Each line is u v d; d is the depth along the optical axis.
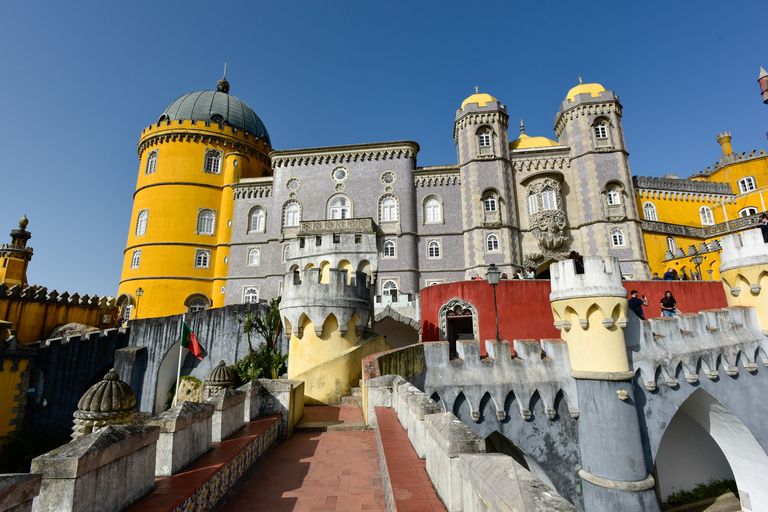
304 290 15.31
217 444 7.21
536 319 18.27
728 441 16.70
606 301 13.42
